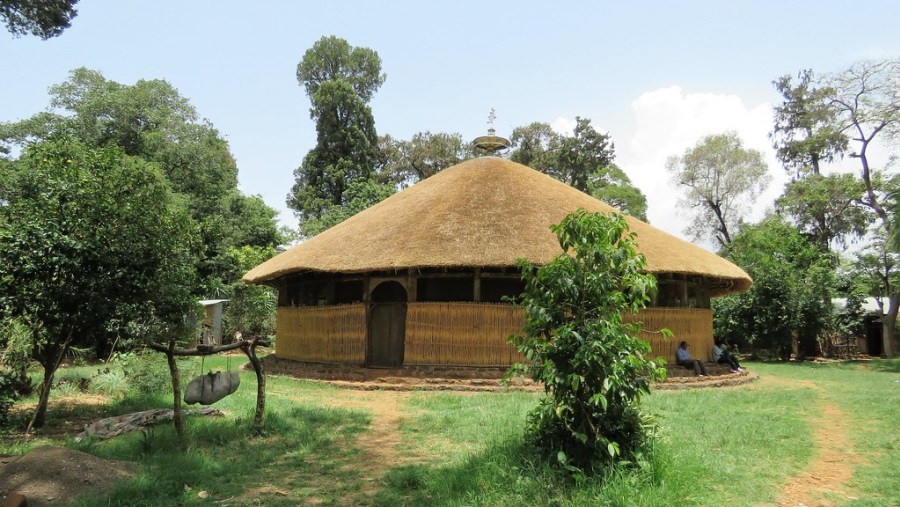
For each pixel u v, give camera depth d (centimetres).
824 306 2886
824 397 1330
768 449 789
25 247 842
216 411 1036
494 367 1516
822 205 3484
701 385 1541
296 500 588
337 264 1592
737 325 2912
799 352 3058
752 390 1472
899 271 3145
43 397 942
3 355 912
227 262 3228
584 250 658
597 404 607
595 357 598
